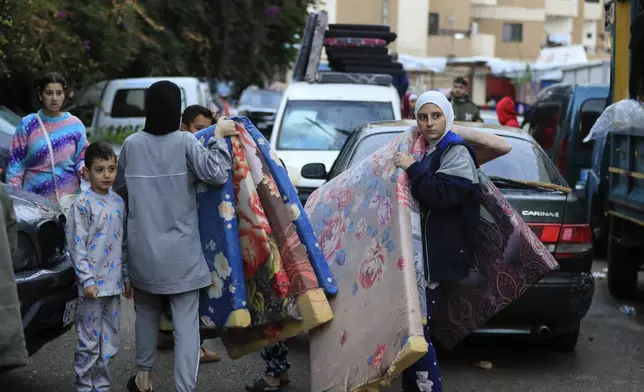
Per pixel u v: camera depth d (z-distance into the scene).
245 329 5.63
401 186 5.29
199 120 7.09
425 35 52.28
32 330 5.38
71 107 16.27
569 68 26.09
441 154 5.37
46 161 7.29
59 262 5.85
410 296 4.91
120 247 5.51
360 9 51.06
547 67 40.00
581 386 6.62
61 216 6.00
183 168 5.32
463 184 5.23
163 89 5.32
